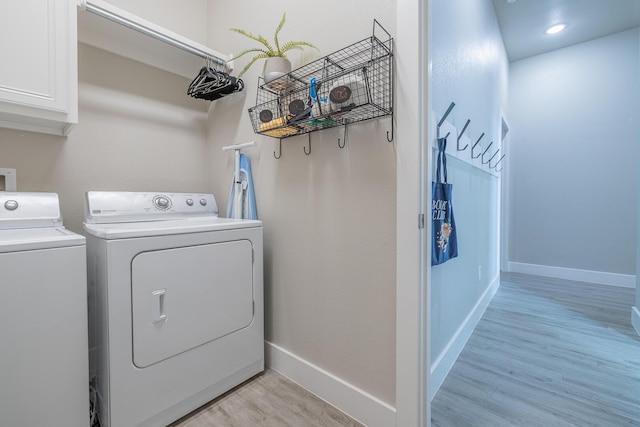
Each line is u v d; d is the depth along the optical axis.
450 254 1.57
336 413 1.32
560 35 3.44
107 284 1.06
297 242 1.54
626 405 1.39
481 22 2.40
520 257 4.07
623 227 3.39
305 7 1.47
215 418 1.28
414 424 1.11
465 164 2.03
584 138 3.61
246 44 1.82
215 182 2.12
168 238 1.21
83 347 1.03
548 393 1.48
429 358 1.17
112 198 1.49
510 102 4.11
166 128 2.00
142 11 1.83
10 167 1.44
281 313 1.63
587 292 3.16
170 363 1.22
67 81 1.30
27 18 1.19
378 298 1.22
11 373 0.89
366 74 1.12
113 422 1.07
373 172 1.22
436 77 1.46
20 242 0.91
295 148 1.54
